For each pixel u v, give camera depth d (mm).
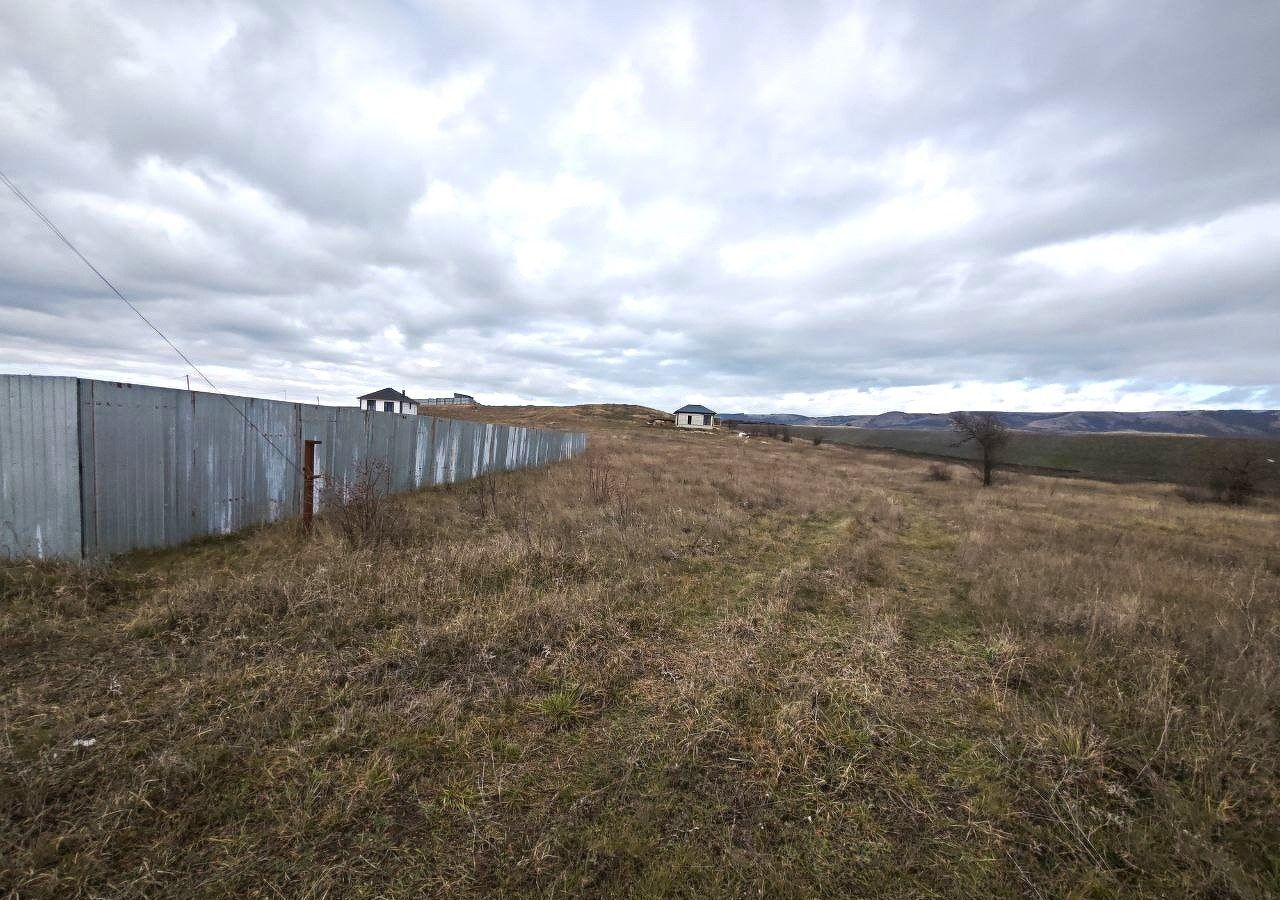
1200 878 2146
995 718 3328
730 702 3336
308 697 3125
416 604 4520
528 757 2719
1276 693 3527
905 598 5840
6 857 1938
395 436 10430
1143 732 3160
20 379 5277
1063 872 2178
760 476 19438
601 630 4305
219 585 4742
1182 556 9570
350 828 2193
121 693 3070
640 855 2135
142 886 1883
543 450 20703
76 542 5320
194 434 6445
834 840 2297
